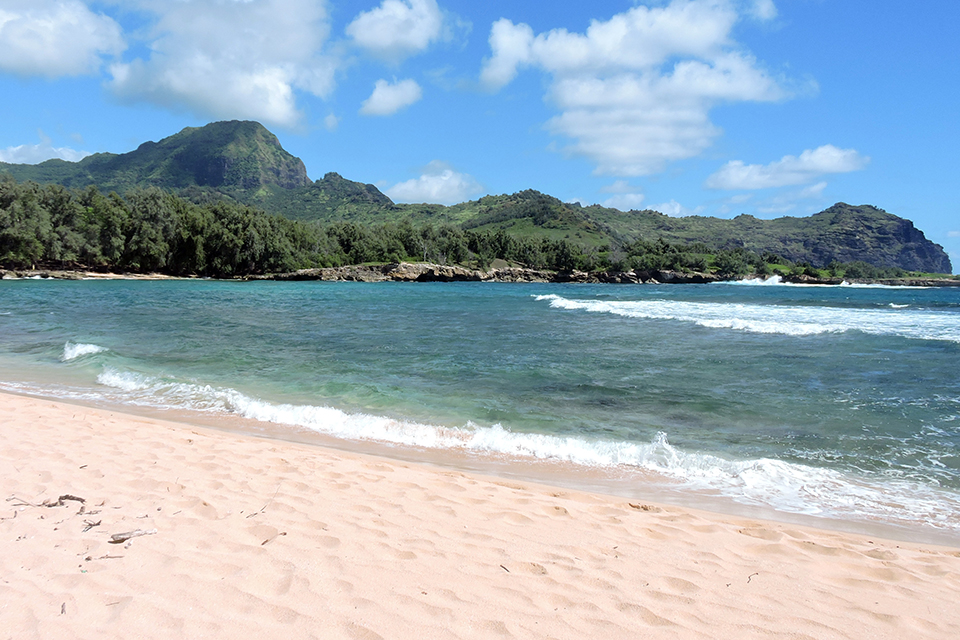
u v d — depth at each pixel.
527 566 3.65
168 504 4.53
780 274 131.75
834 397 9.63
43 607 2.89
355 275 95.94
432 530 4.23
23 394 10.02
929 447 7.09
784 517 5.11
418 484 5.41
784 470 6.28
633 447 6.93
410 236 123.50
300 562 3.52
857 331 18.16
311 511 4.50
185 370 12.12
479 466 6.48
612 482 5.98
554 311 28.75
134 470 5.44
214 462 5.83
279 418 8.55
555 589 3.34
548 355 14.06
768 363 12.80
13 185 69.38
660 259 132.25
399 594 3.17
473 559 3.72
